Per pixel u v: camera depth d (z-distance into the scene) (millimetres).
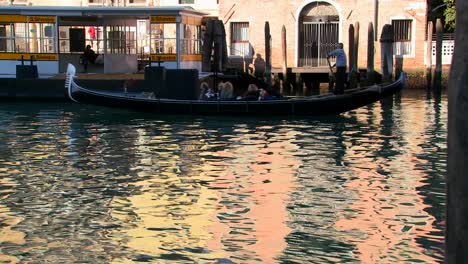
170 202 9203
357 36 27203
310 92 29078
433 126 17469
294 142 14633
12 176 10922
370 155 12922
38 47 24172
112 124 17812
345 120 18766
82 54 24672
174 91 20297
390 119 19078
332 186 10141
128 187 10117
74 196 9555
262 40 32219
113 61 24422
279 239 7484
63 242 7426
